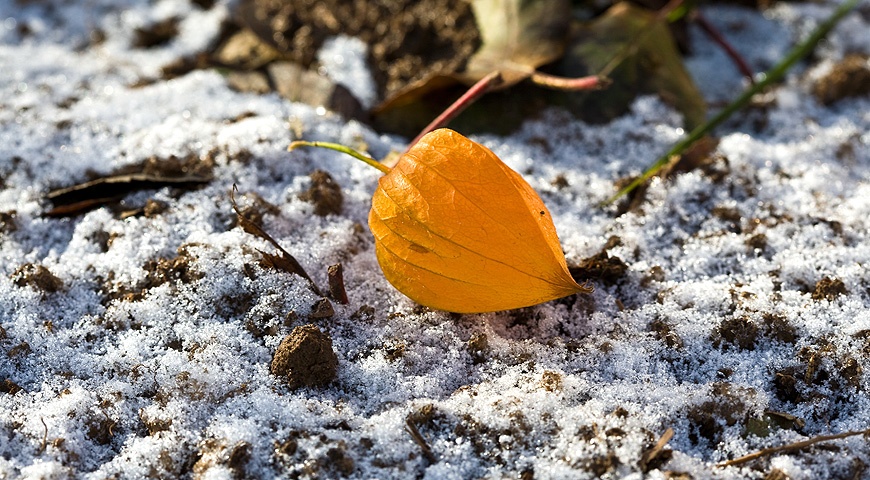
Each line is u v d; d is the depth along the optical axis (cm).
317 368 33
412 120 43
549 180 40
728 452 32
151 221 38
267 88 44
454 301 34
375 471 31
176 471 32
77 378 34
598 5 48
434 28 45
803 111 45
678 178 40
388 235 34
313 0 46
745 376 34
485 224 33
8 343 35
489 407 32
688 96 44
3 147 41
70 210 39
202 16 50
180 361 34
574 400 33
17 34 50
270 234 37
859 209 39
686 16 48
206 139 40
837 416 33
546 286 33
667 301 36
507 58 43
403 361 34
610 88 43
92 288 36
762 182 40
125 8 51
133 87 45
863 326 34
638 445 31
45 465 31
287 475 31
